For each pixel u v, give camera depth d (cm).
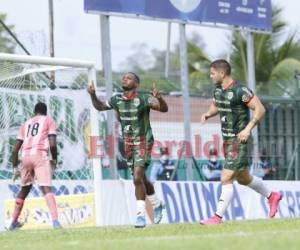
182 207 4047
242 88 2638
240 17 5106
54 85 3981
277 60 11681
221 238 1898
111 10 4428
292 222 2531
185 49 4831
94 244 1870
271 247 1628
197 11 4862
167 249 1675
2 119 3794
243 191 4256
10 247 1930
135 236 2169
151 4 4628
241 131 2655
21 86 3881
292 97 5159
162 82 6259
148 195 3181
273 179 4906
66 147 3922
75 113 3941
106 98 4406
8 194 3634
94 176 3794
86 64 3888
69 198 3728
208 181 4275
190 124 4709
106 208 3800
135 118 2833
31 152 3089
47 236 2356
